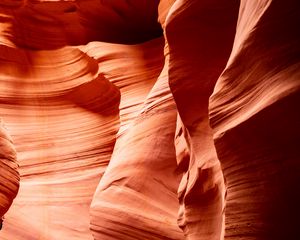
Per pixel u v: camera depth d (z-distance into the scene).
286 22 3.02
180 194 5.59
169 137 7.48
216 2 4.74
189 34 4.92
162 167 7.31
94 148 9.94
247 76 3.34
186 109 4.98
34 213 8.82
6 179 5.42
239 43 3.50
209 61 4.84
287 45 3.01
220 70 4.77
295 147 2.86
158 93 8.02
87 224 8.88
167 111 7.69
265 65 3.16
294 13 2.97
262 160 3.09
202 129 4.84
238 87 3.42
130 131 8.12
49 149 9.96
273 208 3.01
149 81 9.73
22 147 9.83
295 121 2.83
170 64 5.09
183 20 4.91
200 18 4.84
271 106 2.92
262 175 3.09
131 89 9.70
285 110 2.86
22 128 10.09
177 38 5.00
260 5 3.30
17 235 8.31
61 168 9.71
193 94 4.93
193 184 4.86
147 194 7.19
